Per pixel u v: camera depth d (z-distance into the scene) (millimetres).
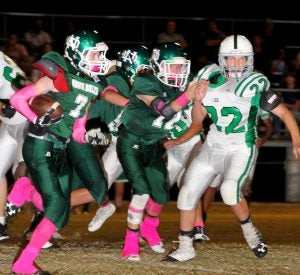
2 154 14344
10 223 17688
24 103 11422
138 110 12805
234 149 12664
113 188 22578
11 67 14102
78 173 13312
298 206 21875
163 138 14102
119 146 12992
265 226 18344
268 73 24000
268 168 23375
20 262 11734
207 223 18484
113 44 25734
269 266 12719
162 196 13375
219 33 24109
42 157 11719
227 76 12531
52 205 11703
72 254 13383
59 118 11523
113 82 13891
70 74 11688
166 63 12414
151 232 13812
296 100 23484
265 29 24578
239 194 12680
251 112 12594
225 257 13336
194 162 12836
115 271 12102
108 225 17891
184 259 12852
